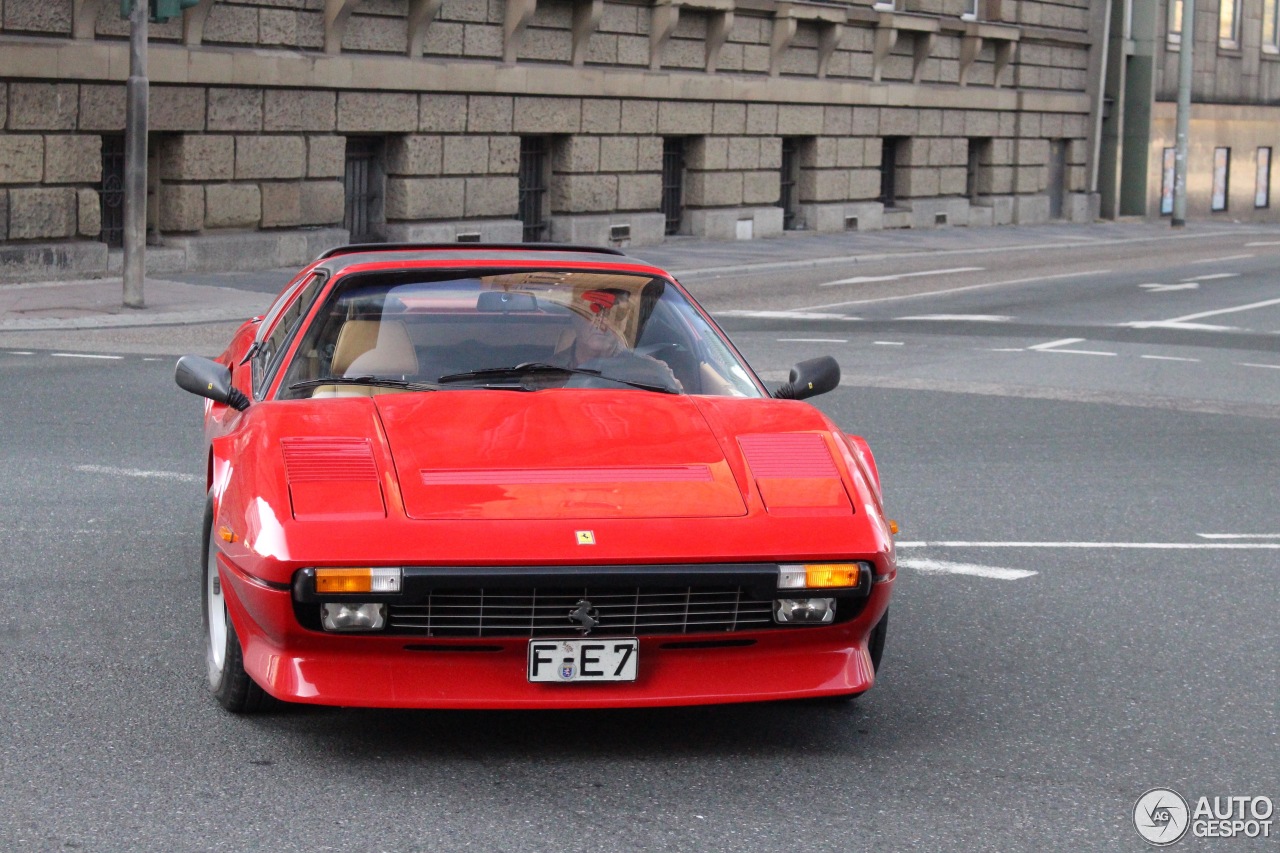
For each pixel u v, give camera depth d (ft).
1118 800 13.75
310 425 15.47
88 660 17.37
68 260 64.08
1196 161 153.89
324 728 15.24
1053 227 129.49
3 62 60.44
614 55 90.33
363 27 76.28
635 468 14.88
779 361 47.85
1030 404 40.11
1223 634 19.58
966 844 12.63
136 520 24.45
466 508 13.96
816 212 107.45
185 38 67.82
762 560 13.97
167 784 13.61
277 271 71.61
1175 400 41.65
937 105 117.08
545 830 12.70
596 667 13.82
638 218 92.53
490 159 82.99
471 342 17.62
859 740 15.28
